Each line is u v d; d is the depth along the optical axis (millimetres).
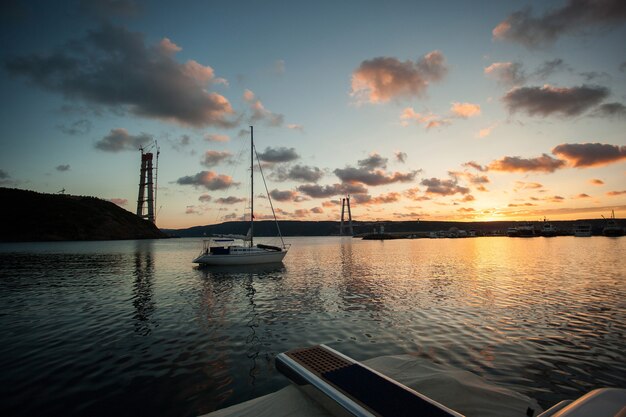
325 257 56188
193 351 10602
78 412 6859
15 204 167000
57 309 17156
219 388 7902
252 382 8211
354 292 21469
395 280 27000
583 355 9750
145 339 11930
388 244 128000
